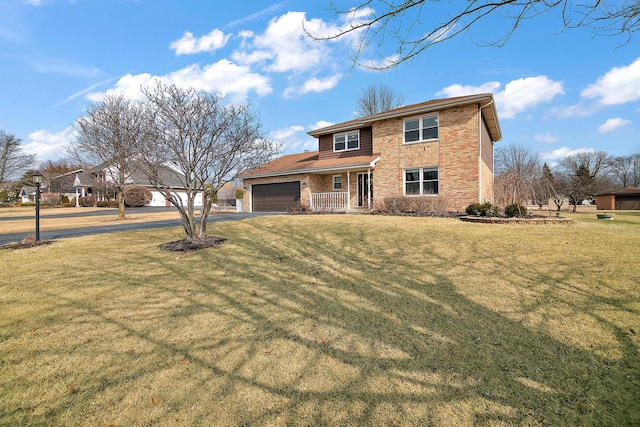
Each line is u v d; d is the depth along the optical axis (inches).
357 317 154.3
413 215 508.1
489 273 205.2
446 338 131.8
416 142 599.8
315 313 159.9
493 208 454.3
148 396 99.0
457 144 555.2
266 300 177.9
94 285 204.4
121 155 542.9
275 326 146.6
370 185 674.8
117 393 100.7
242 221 482.0
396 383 103.6
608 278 183.9
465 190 546.9
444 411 90.1
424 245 279.3
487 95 512.4
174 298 181.9
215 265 247.0
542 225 358.6
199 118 304.8
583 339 126.3
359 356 120.3
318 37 138.3
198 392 100.6
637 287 169.9
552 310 151.9
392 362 115.6
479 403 93.1
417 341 130.2
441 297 173.8
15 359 120.2
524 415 88.0
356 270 227.3
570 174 1443.2
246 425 86.3
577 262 212.7
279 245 308.5
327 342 131.4
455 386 101.1
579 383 100.9
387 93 1321.4
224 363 117.0
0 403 96.3
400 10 121.9
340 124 745.0
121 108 615.8
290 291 191.2
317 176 742.5
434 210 510.9
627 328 132.4
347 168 641.0
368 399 96.0
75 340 134.5
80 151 722.8
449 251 258.1
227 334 139.3
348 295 182.4
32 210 1219.9
